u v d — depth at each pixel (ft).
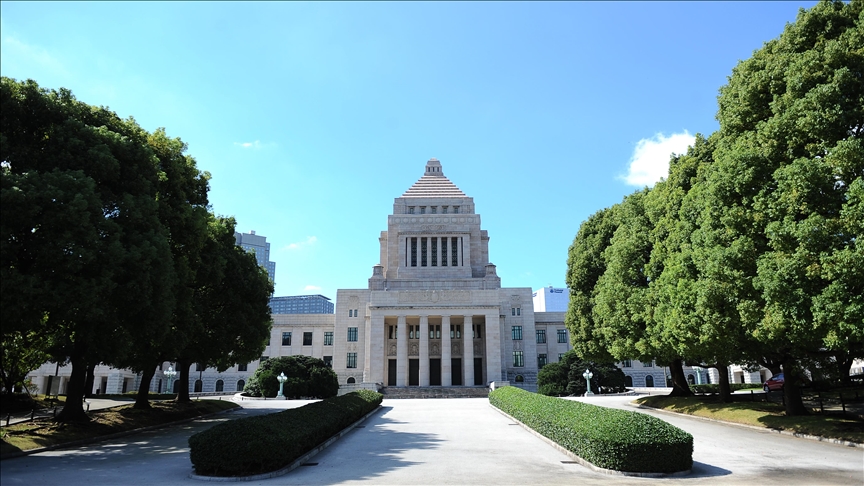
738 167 75.46
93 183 65.51
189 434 89.20
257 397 212.64
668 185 113.50
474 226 293.23
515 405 105.81
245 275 126.62
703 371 302.66
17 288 57.93
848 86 67.00
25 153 65.82
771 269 69.00
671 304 97.71
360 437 84.94
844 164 63.98
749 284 74.74
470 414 126.31
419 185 323.98
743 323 76.23
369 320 272.10
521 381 245.86
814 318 64.08
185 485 49.62
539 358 303.27
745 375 285.84
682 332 91.30
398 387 231.50
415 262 289.33
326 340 305.12
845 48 68.59
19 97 67.46
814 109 68.23
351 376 287.07
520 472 54.49
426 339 250.78
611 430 54.49
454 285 272.10
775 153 73.10
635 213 132.16
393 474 53.93
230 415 128.36
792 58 74.54
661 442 52.80
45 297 60.13
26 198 58.70
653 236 116.78
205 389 294.87
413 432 90.84
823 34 73.10
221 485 50.19
